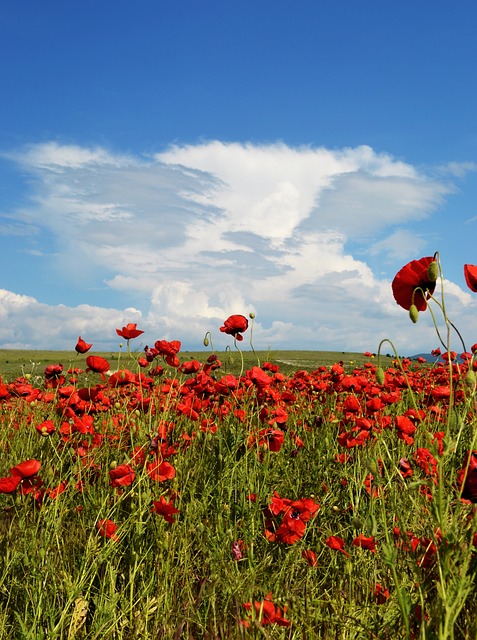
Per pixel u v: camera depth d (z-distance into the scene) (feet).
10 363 65.21
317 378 25.86
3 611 9.57
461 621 7.50
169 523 11.50
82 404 15.98
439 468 6.25
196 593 10.23
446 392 14.43
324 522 12.42
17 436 18.31
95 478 14.07
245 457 13.75
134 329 16.69
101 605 9.21
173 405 16.90
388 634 7.78
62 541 10.64
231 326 16.52
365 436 13.97
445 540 6.15
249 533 11.00
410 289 7.38
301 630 7.75
